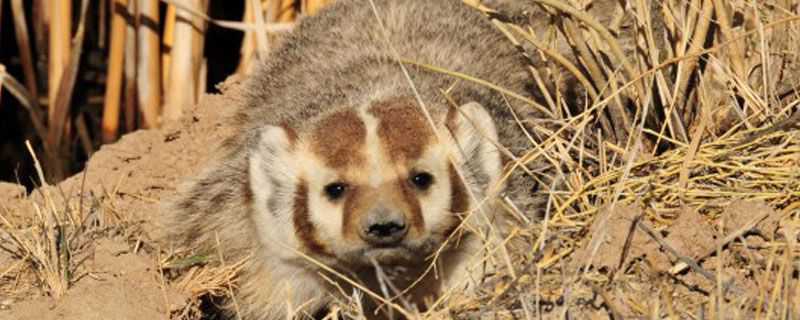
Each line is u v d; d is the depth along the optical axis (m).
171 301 10.01
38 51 15.52
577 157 10.53
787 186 9.51
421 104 9.54
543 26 12.06
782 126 9.76
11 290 10.01
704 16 10.34
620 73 10.78
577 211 9.98
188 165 12.70
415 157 9.48
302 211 9.80
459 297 9.38
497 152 9.92
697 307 8.63
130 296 9.82
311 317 10.35
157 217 11.48
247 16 14.39
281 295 10.62
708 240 9.02
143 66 14.73
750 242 9.03
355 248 9.48
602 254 9.04
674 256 8.98
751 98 10.32
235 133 12.14
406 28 12.04
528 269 8.92
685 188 9.65
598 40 10.76
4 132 16.19
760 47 10.54
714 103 10.59
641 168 10.00
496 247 9.55
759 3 10.79
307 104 10.75
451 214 9.61
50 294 9.88
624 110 10.59
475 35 11.92
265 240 10.32
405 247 9.42
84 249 10.35
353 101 10.34
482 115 9.87
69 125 15.48
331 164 9.57
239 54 15.57
